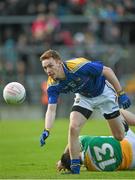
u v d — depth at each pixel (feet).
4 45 206.80
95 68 75.82
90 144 79.15
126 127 80.74
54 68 74.74
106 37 199.41
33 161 94.68
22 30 209.05
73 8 209.97
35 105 187.52
